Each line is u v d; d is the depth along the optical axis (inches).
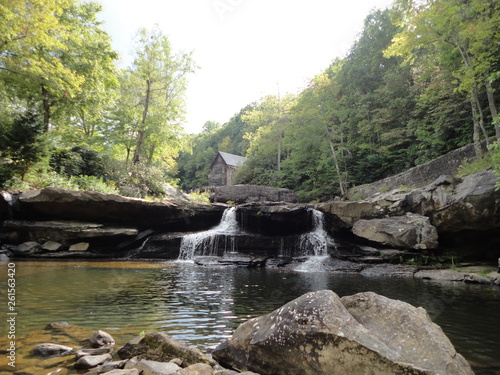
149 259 582.2
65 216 559.2
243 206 712.4
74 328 169.0
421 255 500.1
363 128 1035.3
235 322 193.9
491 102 522.6
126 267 443.5
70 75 594.6
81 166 761.0
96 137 910.4
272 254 612.4
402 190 600.7
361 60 1282.0
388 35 1195.9
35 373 112.5
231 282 349.4
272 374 117.0
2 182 534.9
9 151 555.2
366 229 549.6
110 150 1006.4
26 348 137.3
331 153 1051.9
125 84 1007.0
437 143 757.9
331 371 105.2
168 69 1035.9
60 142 762.8
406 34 577.9
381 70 1213.7
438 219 501.0
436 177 665.6
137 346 130.7
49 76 586.2
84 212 564.1
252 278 386.0
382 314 124.7
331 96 1113.4
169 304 236.5
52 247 520.1
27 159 572.1
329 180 1043.3
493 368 130.9
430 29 552.1
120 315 201.8
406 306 127.6
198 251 614.5
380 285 350.9
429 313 227.0
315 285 343.3
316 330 111.0
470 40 531.5
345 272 476.4
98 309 214.1
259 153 1491.1
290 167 1219.9
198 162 2719.0
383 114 1011.9
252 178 1428.4
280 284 344.2
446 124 732.0
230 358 130.4
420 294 299.9
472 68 521.3
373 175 991.0
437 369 96.4
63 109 759.7
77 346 142.0
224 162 1987.0
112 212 587.2
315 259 557.0
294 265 525.3
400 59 1102.4
